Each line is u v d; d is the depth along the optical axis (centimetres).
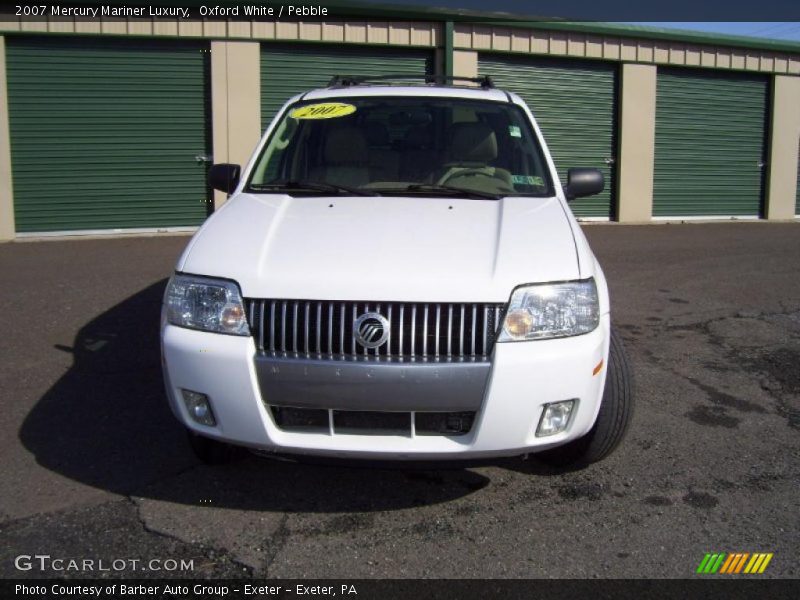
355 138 443
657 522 329
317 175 429
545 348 302
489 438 299
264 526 324
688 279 852
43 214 1113
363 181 421
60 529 319
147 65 1110
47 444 401
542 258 320
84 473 369
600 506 343
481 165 430
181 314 319
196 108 1135
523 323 301
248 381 300
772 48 1450
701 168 1460
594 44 1313
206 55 1123
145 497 347
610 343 365
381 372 293
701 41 1386
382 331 296
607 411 352
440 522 329
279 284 306
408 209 369
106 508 337
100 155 1118
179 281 327
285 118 471
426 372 293
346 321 299
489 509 340
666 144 1424
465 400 296
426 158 434
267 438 304
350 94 480
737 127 1477
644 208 1403
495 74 1272
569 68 1323
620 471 378
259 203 386
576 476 372
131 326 619
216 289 313
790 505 344
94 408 451
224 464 378
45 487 355
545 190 413
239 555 302
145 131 1126
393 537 317
